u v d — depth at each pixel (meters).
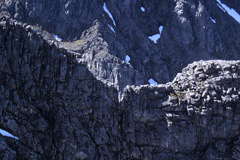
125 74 68.56
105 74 67.38
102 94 45.38
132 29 85.44
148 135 46.03
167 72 82.06
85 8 79.12
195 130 46.78
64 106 42.19
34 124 40.00
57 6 78.12
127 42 82.94
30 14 75.62
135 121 46.69
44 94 41.44
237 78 48.97
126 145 45.25
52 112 41.50
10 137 37.84
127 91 47.38
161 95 47.75
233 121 47.59
